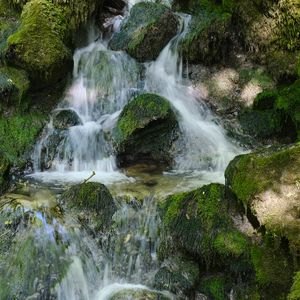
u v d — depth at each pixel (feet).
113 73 22.11
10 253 17.22
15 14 22.65
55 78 21.31
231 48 22.86
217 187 17.65
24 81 20.80
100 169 20.13
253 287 16.51
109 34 23.65
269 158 17.08
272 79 22.20
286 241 16.34
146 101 20.31
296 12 21.77
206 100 22.16
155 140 20.36
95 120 21.33
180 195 18.01
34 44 20.97
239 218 17.15
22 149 20.18
